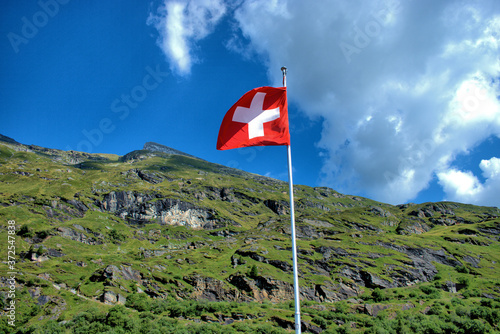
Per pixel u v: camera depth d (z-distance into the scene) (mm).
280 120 26062
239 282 158625
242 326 107375
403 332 103312
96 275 147875
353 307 130250
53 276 143125
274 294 153750
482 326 104438
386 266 188375
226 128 26594
